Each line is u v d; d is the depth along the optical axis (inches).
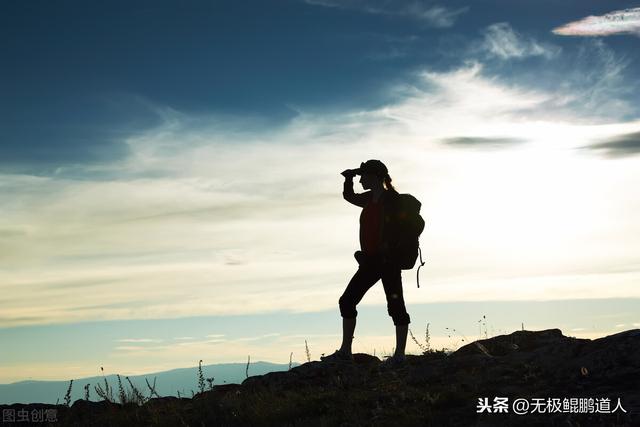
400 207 253.3
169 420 237.6
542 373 213.5
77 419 259.9
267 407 227.0
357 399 219.8
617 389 189.0
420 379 230.1
